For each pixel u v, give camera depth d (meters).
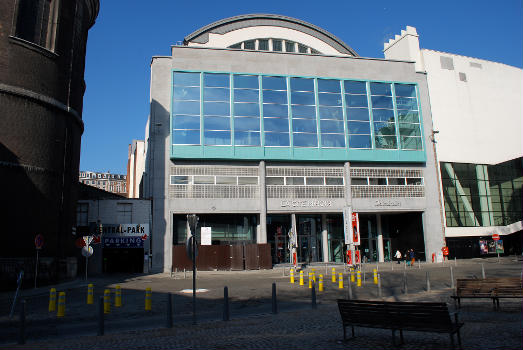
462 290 12.77
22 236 22.95
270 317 12.28
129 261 35.06
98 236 32.97
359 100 41.09
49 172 24.86
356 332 9.81
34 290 21.14
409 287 19.36
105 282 25.44
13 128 23.20
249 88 38.66
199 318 12.65
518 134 48.84
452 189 43.56
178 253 34.38
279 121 38.66
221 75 38.31
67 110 26.50
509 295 12.02
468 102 46.41
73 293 20.14
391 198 40.44
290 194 38.34
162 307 15.04
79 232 35.00
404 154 41.12
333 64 41.06
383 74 42.34
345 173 39.72
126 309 14.70
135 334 10.23
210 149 36.75
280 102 39.06
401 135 41.62
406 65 43.31
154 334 10.15
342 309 9.01
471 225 43.59
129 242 34.75
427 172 42.00
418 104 42.78
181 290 20.33
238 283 23.34
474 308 12.70
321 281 18.89
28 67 24.06
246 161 37.84
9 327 11.70
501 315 11.27
